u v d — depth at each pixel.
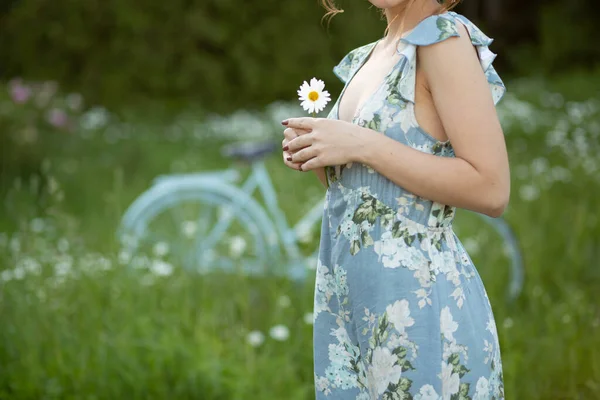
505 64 14.73
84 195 6.44
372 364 1.74
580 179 6.70
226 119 10.24
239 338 3.52
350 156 1.68
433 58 1.64
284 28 11.21
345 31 11.27
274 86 11.20
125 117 10.13
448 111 1.63
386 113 1.71
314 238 4.61
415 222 1.71
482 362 1.75
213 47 11.21
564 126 8.72
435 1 1.78
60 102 8.57
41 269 3.70
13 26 11.10
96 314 3.45
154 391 3.09
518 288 4.38
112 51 10.96
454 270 1.74
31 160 6.91
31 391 3.08
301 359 3.48
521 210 5.56
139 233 4.73
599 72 12.73
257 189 6.36
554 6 14.52
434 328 1.69
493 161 1.61
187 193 4.76
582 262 4.82
